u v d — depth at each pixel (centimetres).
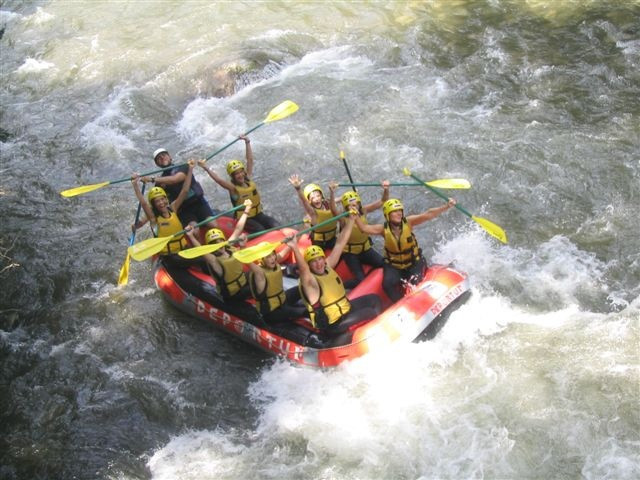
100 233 918
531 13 1252
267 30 1325
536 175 893
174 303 767
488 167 918
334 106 1089
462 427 590
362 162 968
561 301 707
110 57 1324
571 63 1100
